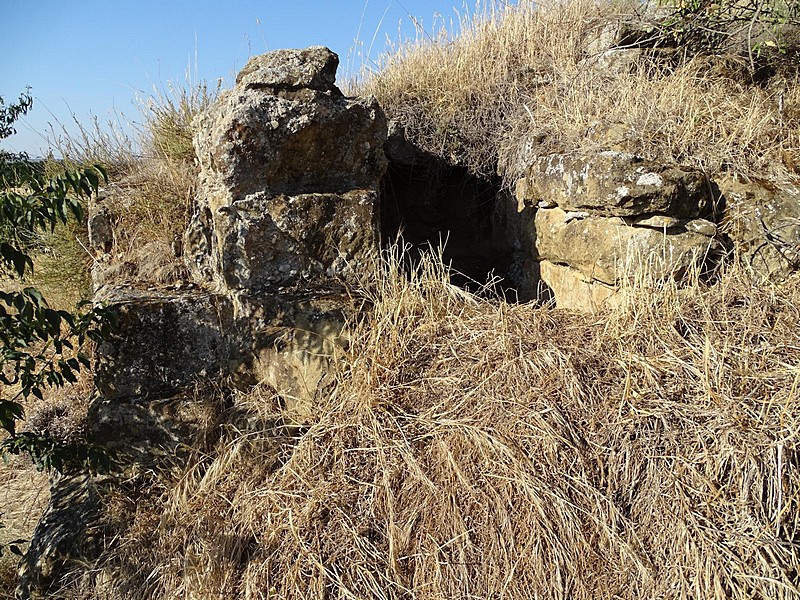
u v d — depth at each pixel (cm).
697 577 241
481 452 272
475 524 262
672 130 391
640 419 276
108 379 311
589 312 350
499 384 297
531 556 252
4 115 334
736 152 384
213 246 341
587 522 259
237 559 267
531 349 308
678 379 288
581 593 247
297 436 308
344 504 273
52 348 466
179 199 392
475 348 315
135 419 314
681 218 350
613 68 475
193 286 347
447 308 340
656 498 260
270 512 275
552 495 257
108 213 408
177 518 289
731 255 361
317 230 331
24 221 251
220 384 323
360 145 341
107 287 351
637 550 254
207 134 345
